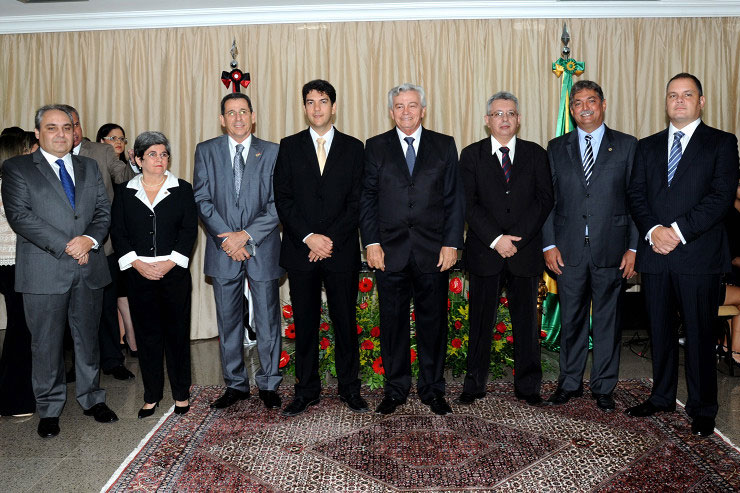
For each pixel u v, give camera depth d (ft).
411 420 9.66
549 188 9.95
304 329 9.93
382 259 9.68
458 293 12.64
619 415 9.75
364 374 11.60
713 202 8.71
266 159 10.16
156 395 10.02
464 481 7.74
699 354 9.09
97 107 15.65
